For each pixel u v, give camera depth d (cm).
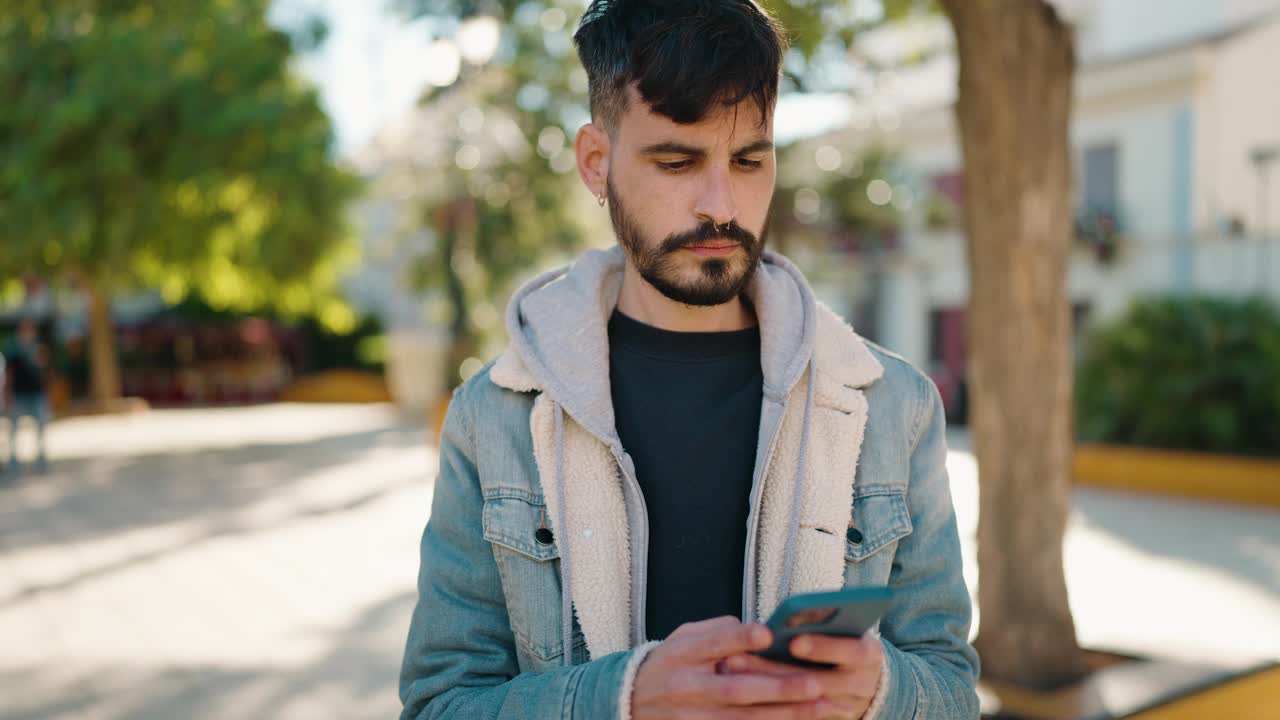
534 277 141
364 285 2822
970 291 364
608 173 120
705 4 112
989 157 349
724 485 125
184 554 715
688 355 128
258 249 1606
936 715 112
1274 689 336
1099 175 1814
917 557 126
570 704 104
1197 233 1700
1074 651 349
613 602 120
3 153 1420
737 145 113
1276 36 1758
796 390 126
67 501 962
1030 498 350
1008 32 341
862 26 454
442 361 2075
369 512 903
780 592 120
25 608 561
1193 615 572
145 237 1493
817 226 1571
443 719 116
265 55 1454
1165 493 1085
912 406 131
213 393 2570
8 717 391
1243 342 1092
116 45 1397
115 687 427
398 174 1628
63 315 2473
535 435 124
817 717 94
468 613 126
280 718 394
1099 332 1215
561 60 1402
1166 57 1716
